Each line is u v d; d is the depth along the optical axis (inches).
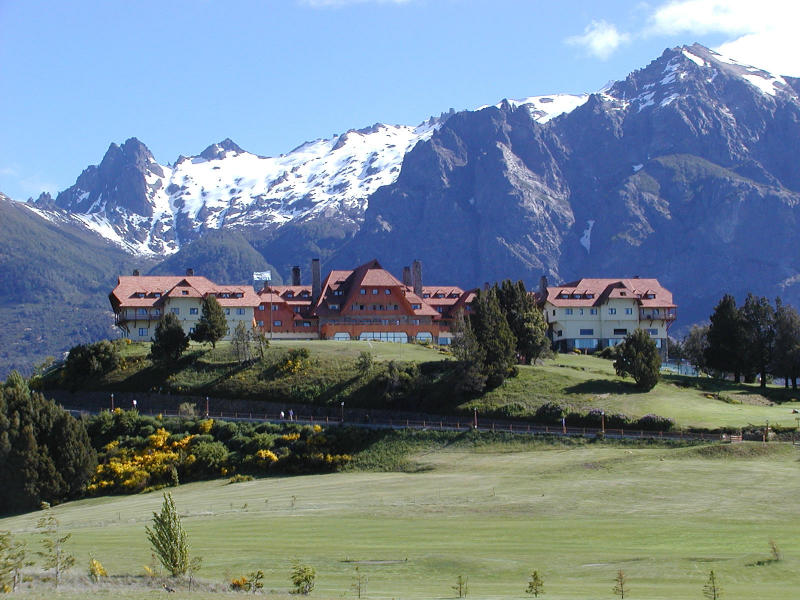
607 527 2687.0
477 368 5044.3
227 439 4761.3
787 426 4362.7
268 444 4633.4
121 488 4345.5
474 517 2947.8
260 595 1823.3
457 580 2087.8
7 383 4650.6
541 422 4761.3
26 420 4271.7
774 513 2842.0
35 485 4148.6
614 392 5167.3
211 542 2610.7
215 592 1844.2
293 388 5324.8
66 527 3184.1
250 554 2411.4
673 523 2719.0
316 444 4594.0
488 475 3873.0
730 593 1850.4
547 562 2237.9
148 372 5634.8
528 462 4106.8
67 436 4328.3
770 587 1903.3
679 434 4409.5
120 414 4936.0
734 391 5575.8
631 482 3432.6
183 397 5393.7
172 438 4714.6
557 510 3009.4
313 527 2851.9
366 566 2241.6
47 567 2021.4
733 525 2667.3
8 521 3759.8
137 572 2140.7
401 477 4057.6
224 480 4394.7
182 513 3319.4
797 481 3351.4
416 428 4702.3
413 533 2691.9
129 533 2883.9
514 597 1857.8
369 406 5103.3
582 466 3833.7
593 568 2156.7
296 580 1941.4
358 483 3934.5
